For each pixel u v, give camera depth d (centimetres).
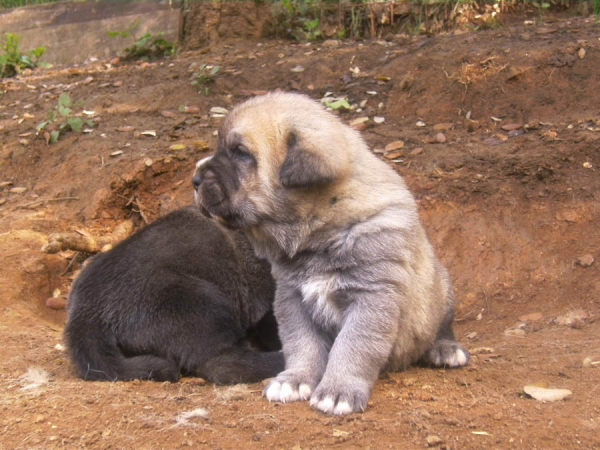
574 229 183
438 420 138
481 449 133
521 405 141
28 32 316
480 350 163
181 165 204
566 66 206
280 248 149
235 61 246
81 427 139
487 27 255
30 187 212
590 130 194
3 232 194
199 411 141
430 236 186
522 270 181
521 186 189
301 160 144
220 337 159
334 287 147
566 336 165
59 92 252
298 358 148
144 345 158
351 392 141
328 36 270
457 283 182
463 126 204
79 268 191
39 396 146
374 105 214
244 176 148
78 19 309
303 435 136
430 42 230
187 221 168
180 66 253
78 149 214
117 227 196
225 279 165
